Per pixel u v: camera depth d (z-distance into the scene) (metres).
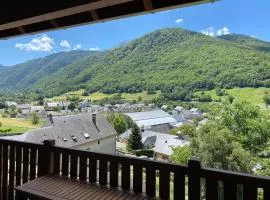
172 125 46.94
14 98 100.19
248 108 16.72
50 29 2.45
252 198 2.04
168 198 2.45
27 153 3.38
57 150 3.15
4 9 2.32
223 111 17.67
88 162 2.94
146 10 1.93
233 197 2.12
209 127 14.61
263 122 16.34
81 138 38.69
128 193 2.56
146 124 50.88
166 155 21.58
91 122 42.12
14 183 3.47
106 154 2.80
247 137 16.23
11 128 51.47
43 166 3.23
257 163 13.30
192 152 13.83
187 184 2.39
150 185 2.55
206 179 2.26
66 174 3.09
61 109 80.06
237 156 12.15
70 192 2.56
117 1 1.79
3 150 3.60
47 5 2.02
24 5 2.17
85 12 2.21
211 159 12.55
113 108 69.94
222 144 12.64
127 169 2.69
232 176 2.13
